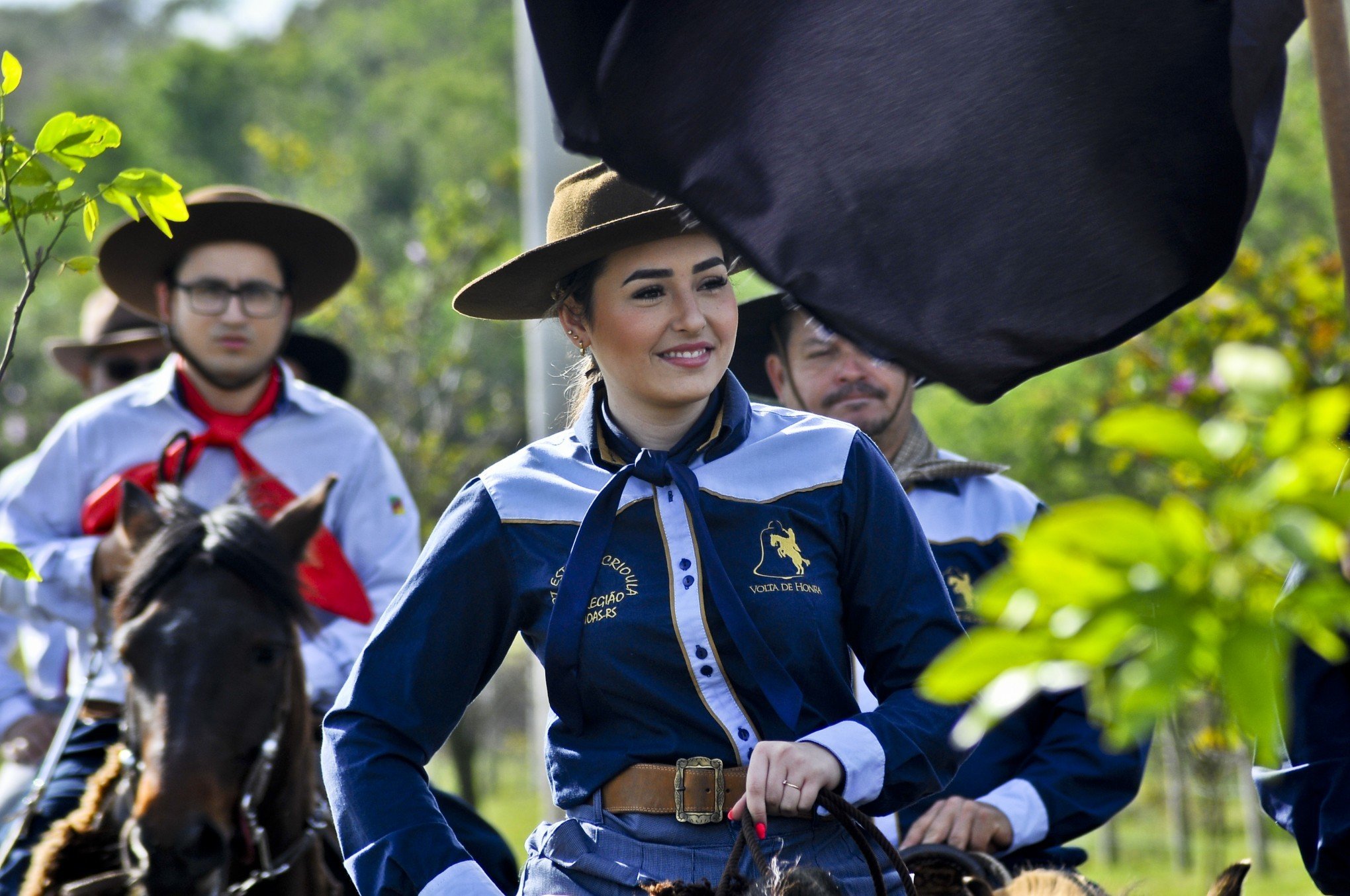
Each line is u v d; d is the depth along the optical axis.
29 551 11.24
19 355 51.41
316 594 10.16
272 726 8.12
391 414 35.72
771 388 11.27
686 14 5.61
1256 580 2.74
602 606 6.24
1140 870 23.67
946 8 5.65
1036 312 5.56
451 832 6.31
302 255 13.35
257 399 11.99
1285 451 2.75
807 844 6.24
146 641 8.00
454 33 146.88
